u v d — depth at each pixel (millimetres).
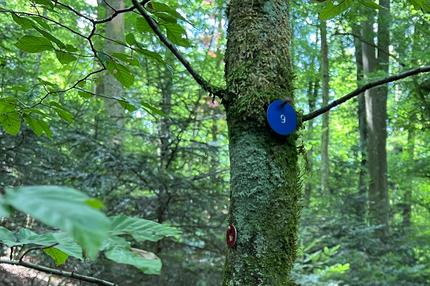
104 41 3883
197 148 5188
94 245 379
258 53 1610
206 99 5301
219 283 4895
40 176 5305
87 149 5023
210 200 5098
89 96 1829
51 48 1504
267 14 1645
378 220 9219
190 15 7703
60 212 387
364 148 15000
